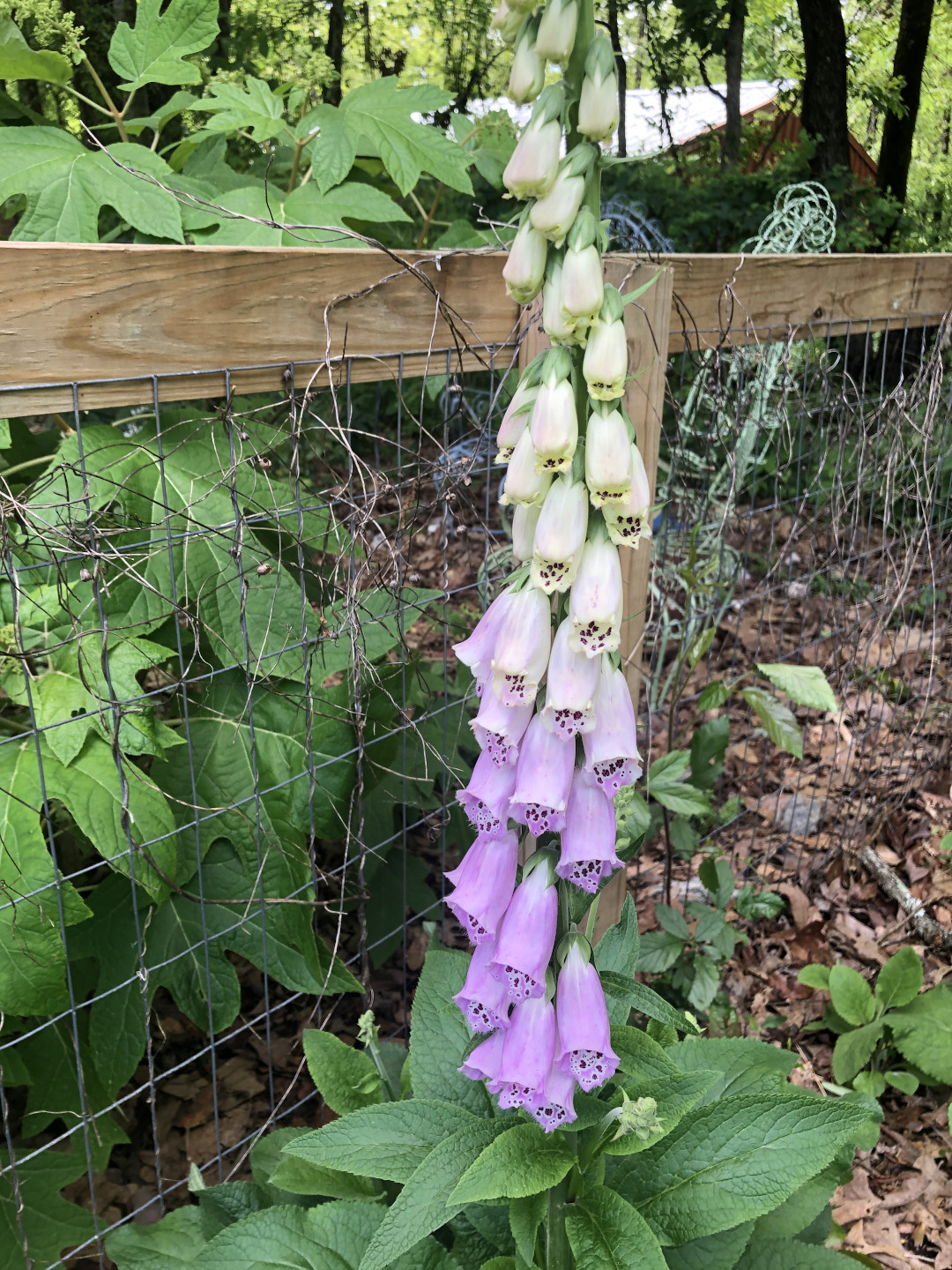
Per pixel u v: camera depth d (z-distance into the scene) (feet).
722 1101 5.46
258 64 17.51
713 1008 8.99
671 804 8.90
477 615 13.42
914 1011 9.21
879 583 12.94
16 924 5.71
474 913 4.43
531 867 4.49
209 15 7.38
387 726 7.77
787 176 33.37
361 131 7.25
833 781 13.33
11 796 5.46
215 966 7.47
